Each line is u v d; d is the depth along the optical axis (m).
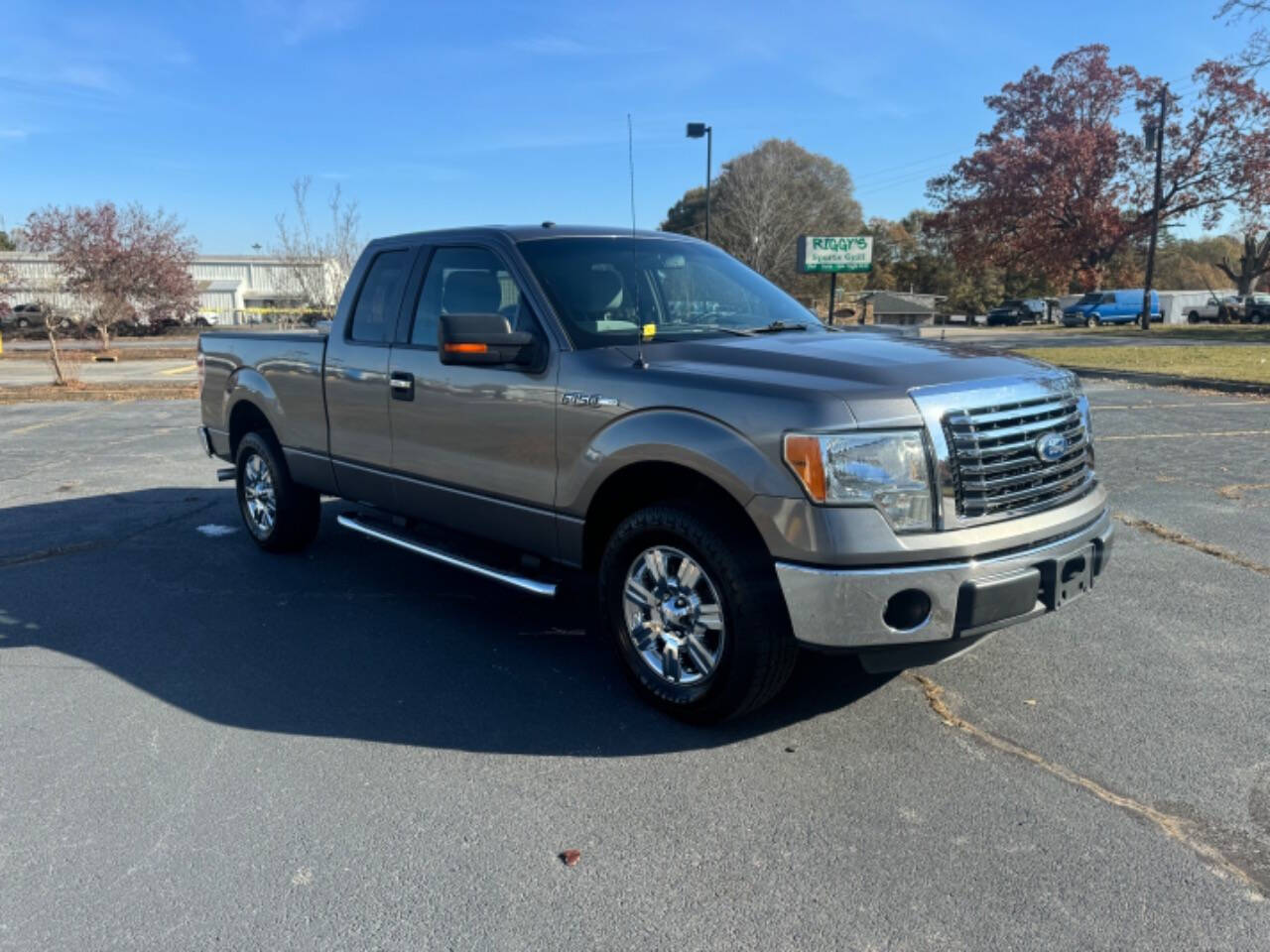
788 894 2.70
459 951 2.49
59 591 5.63
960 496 3.29
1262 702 3.90
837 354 3.71
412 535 5.14
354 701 4.05
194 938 2.55
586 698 4.07
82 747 3.66
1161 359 21.38
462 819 3.12
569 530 4.09
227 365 6.44
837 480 3.17
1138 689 4.04
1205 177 46.91
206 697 4.11
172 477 9.31
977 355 3.83
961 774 3.35
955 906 2.63
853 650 3.24
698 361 3.78
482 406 4.36
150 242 34.91
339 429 5.38
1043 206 50.25
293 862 2.89
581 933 2.55
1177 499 7.51
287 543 6.31
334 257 22.05
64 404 16.55
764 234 48.72
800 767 3.43
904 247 81.69
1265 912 2.59
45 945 2.52
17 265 33.72
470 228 4.79
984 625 3.30
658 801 3.21
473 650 4.64
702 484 3.64
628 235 4.91
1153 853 2.87
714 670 3.58
